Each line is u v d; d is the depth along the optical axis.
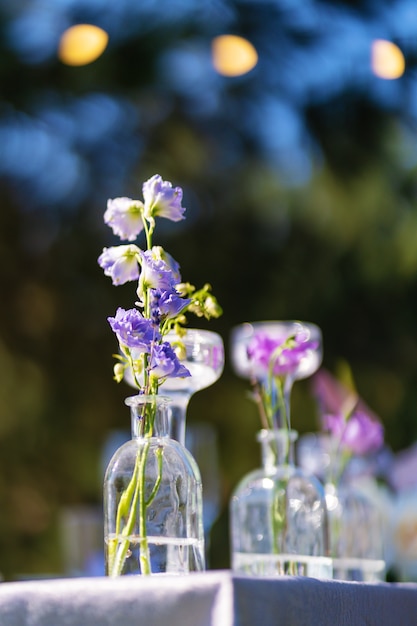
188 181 8.85
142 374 1.64
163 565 1.55
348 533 2.36
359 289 8.25
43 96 9.03
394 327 8.19
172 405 1.82
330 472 2.47
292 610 1.35
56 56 8.88
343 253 8.30
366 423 2.49
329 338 8.26
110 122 9.12
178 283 1.71
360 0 8.38
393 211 8.25
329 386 2.55
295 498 1.95
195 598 1.28
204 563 1.62
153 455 1.59
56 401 8.60
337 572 2.34
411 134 8.45
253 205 8.61
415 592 1.86
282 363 2.05
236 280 8.54
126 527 1.56
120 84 8.95
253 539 1.95
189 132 8.96
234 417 8.05
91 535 3.88
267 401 2.04
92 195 9.12
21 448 8.44
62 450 8.49
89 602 1.31
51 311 8.79
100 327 8.80
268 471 2.00
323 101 8.63
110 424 8.62
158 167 9.00
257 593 1.30
